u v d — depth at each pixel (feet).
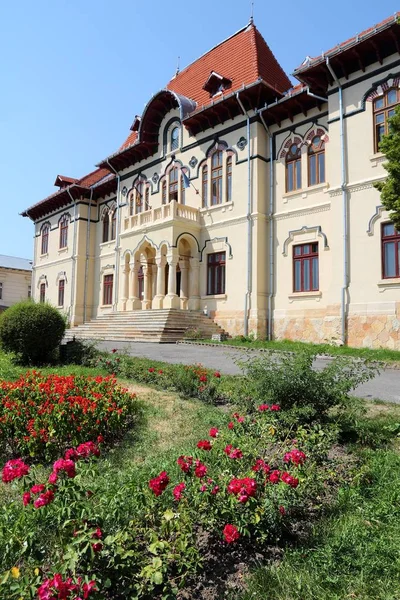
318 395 17.58
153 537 8.81
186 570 9.09
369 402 23.17
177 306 69.36
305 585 8.75
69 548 7.70
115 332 67.31
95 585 7.43
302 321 57.72
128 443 17.26
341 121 52.65
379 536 10.37
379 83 49.75
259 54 71.31
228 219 66.44
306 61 56.54
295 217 60.23
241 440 13.76
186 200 73.97
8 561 8.52
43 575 8.25
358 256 50.29
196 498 10.29
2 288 132.26
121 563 8.25
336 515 11.60
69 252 100.94
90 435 17.01
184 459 11.66
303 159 59.93
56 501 9.04
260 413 17.70
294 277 60.03
